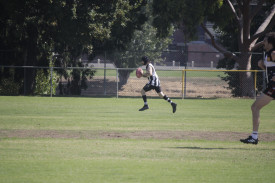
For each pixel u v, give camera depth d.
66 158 26.61
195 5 88.00
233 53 97.75
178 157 27.45
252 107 31.84
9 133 38.28
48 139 35.06
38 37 93.31
